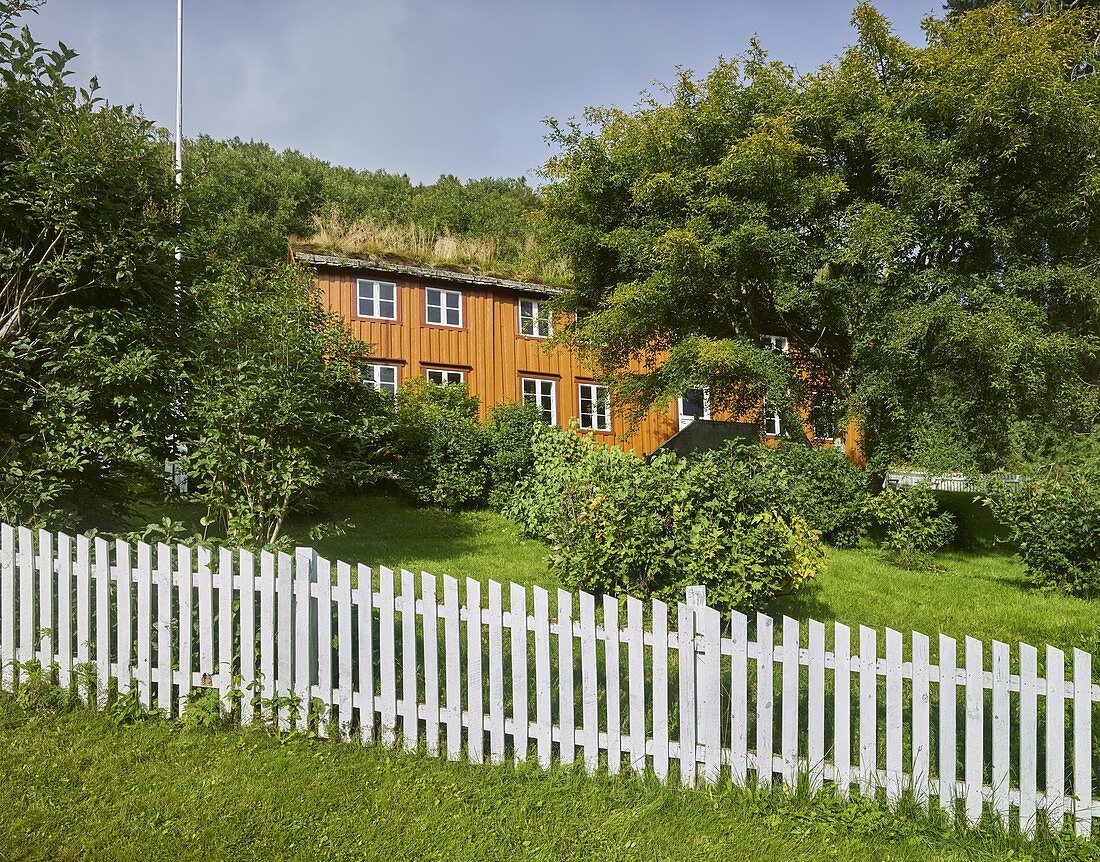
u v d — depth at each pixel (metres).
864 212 14.58
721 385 17.58
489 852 3.32
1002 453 17.84
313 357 9.57
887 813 3.63
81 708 4.54
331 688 4.34
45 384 6.17
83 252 5.97
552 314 21.72
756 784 3.83
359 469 10.97
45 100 6.25
